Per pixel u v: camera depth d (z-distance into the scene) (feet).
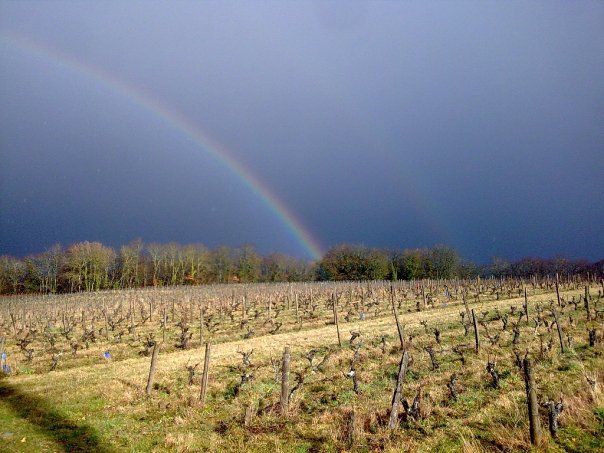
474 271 398.42
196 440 46.68
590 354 68.90
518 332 84.69
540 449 37.42
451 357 76.23
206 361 61.21
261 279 443.32
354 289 253.65
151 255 404.57
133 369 82.89
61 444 46.39
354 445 42.42
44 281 348.79
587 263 377.09
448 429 44.21
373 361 78.54
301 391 63.36
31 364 93.45
